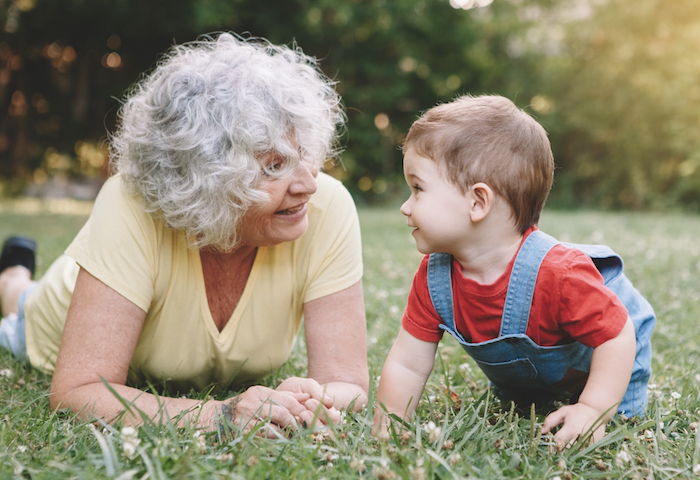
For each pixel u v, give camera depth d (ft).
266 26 48.24
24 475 4.68
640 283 14.32
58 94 50.39
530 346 6.00
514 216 5.90
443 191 5.90
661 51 53.98
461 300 6.20
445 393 6.90
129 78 50.85
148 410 5.84
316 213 7.13
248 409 5.75
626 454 5.01
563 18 59.72
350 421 5.91
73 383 6.10
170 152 5.94
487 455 5.00
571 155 57.67
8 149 50.83
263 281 7.02
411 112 57.36
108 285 6.33
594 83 55.06
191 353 7.06
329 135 6.53
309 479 4.64
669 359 8.79
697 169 48.37
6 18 46.29
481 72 58.23
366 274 15.29
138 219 6.52
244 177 5.81
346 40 52.95
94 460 4.80
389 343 9.59
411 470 4.59
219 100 5.83
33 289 9.12
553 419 5.71
